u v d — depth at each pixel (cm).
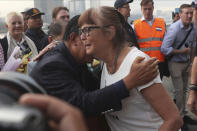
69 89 103
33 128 27
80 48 117
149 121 120
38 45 382
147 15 395
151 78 104
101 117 129
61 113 34
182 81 394
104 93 102
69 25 121
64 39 121
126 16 403
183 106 393
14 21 313
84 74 129
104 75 131
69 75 107
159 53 396
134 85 104
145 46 396
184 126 350
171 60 390
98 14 113
